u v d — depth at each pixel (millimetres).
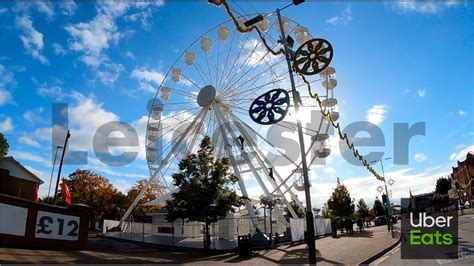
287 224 31484
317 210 50031
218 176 22828
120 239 31000
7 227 15391
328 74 30281
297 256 18484
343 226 43656
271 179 32125
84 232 18609
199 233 31031
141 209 58094
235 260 17641
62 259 14062
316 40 15281
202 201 21969
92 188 56469
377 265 14305
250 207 28094
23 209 16062
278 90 17250
